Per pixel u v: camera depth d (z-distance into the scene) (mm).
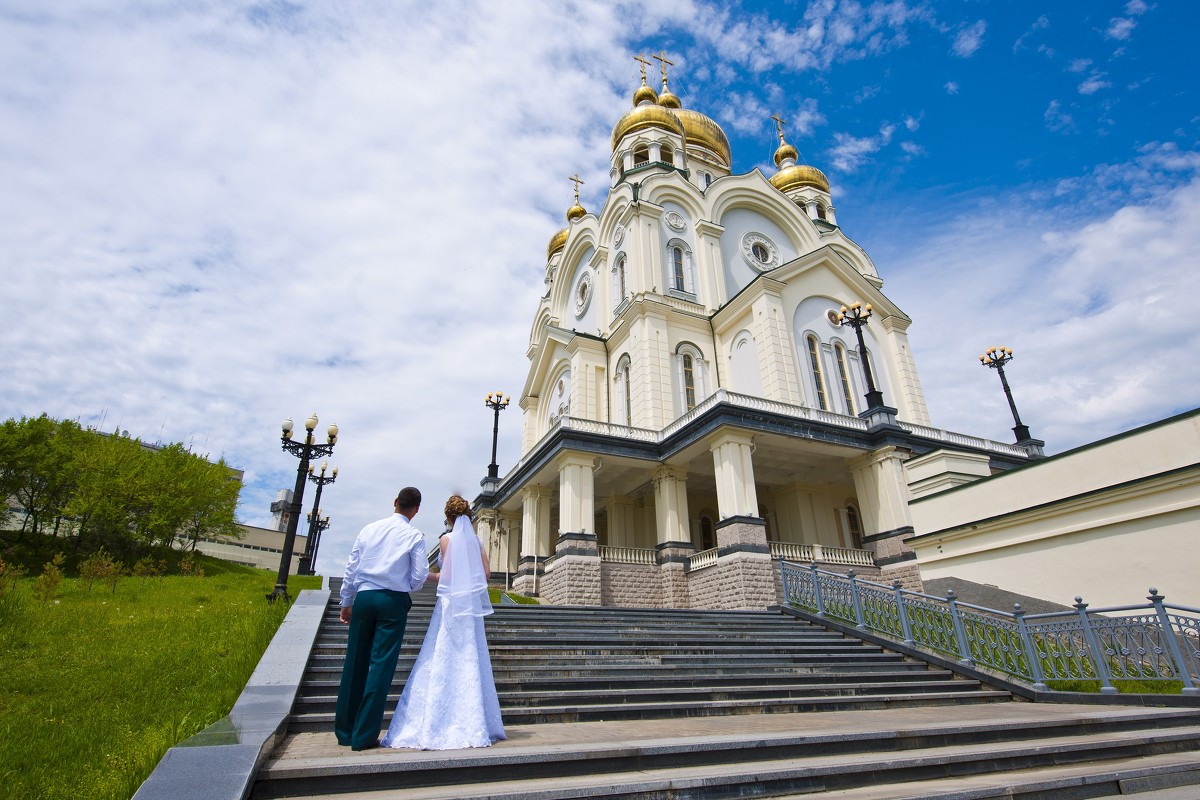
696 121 43344
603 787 3910
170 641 9883
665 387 27250
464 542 5883
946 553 18031
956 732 5957
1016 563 16031
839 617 14539
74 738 5777
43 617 11039
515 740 5496
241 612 12367
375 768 4211
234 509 36406
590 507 23141
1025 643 10414
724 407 21750
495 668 8812
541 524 27391
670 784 4055
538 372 36406
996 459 27047
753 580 19953
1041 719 6746
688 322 29562
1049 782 4512
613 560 23000
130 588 16109
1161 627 9031
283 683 7301
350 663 5293
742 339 28531
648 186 32281
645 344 27766
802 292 29547
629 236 31625
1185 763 5391
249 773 3795
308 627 9523
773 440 22875
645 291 29109
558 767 4543
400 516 5762
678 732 6117
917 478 22688
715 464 22141
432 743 4910
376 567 5355
